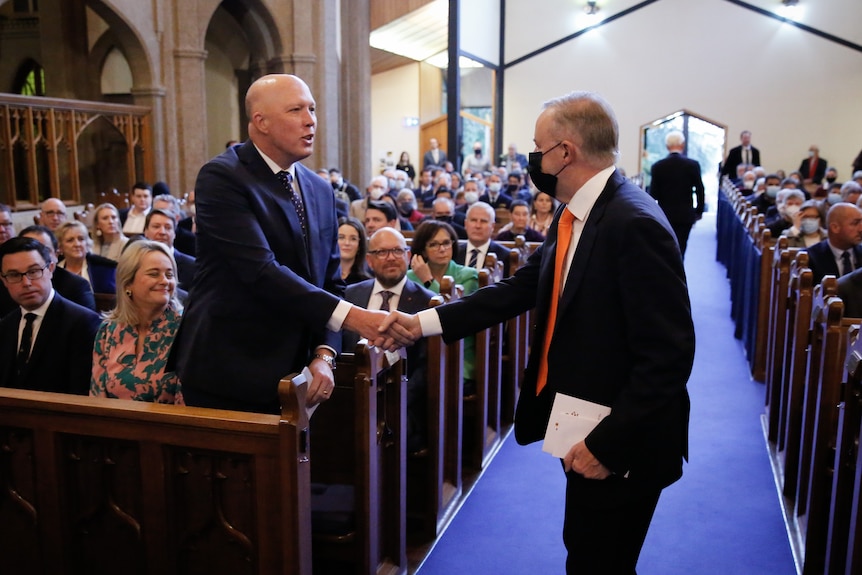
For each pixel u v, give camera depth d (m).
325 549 2.73
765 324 5.55
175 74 10.55
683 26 16.02
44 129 9.02
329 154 11.98
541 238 6.55
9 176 8.37
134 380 2.77
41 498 2.29
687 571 3.08
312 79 11.72
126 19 9.76
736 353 6.38
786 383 4.09
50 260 3.09
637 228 1.81
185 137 10.66
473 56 15.29
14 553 2.37
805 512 3.37
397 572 2.95
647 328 1.79
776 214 8.41
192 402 2.26
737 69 15.85
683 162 7.84
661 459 1.86
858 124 15.38
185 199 8.50
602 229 1.87
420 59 18.39
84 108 9.23
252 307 2.17
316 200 2.33
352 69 13.74
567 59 16.69
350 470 2.88
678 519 3.51
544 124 1.92
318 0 11.59
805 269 3.70
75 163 9.23
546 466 4.12
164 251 2.82
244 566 2.16
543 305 2.03
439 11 14.71
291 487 2.05
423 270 4.44
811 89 15.52
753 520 3.50
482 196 10.34
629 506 1.94
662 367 1.78
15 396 2.26
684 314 1.80
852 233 4.59
